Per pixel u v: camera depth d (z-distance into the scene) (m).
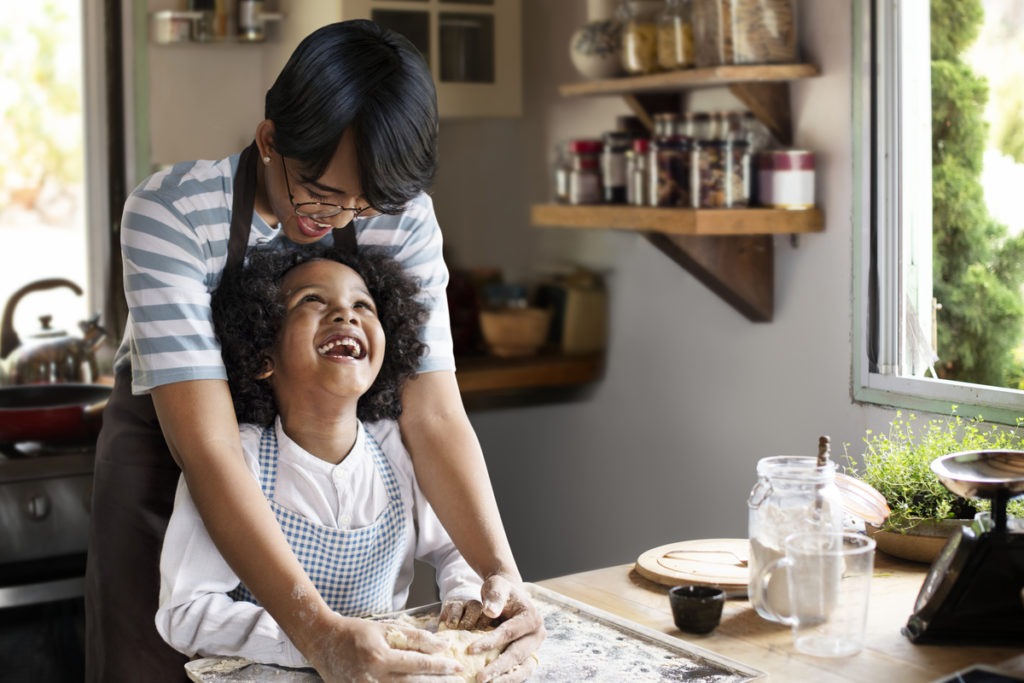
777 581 1.31
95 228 3.00
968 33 1.86
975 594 1.26
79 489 2.13
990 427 1.73
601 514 2.70
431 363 1.51
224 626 1.26
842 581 1.23
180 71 3.00
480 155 3.14
